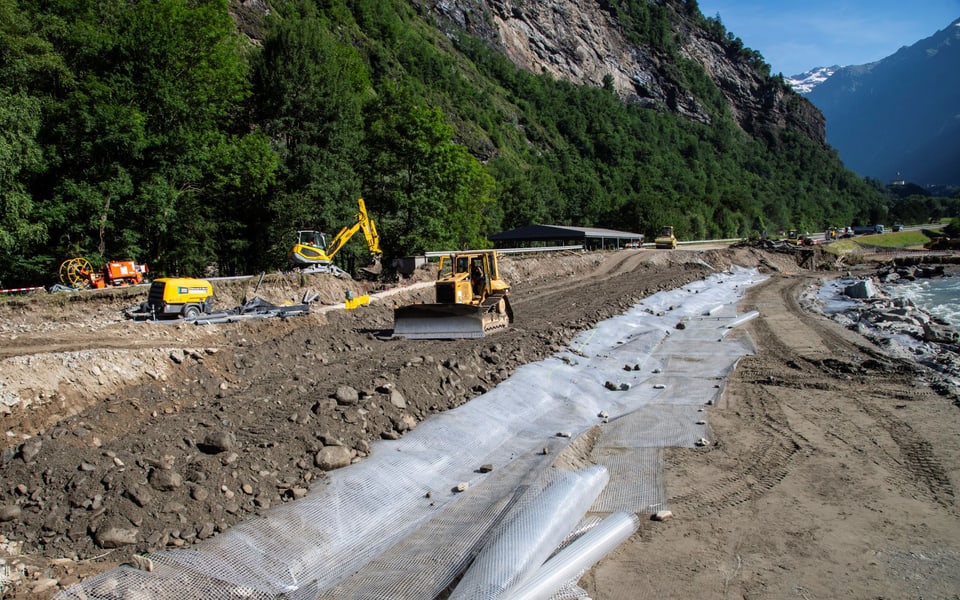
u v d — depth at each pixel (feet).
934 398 46.19
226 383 43.42
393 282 105.29
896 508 28.53
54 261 80.12
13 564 20.57
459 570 21.57
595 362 56.03
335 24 376.07
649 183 516.32
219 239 106.83
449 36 575.38
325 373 44.86
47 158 77.30
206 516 24.40
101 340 47.57
